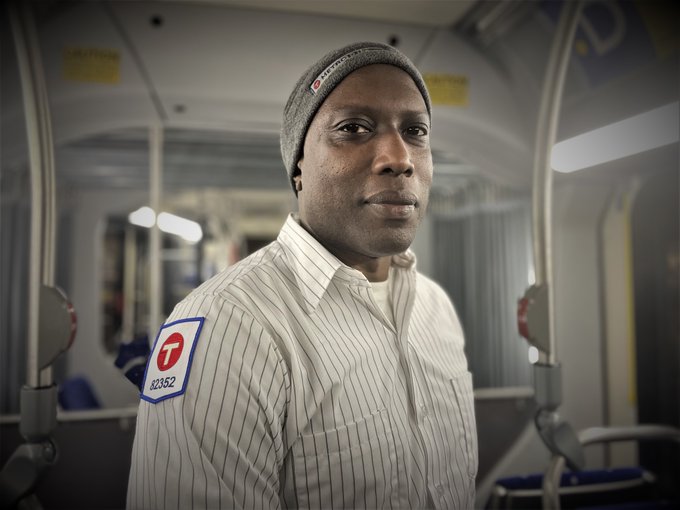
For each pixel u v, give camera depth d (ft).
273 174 11.95
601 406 8.14
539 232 3.76
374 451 2.26
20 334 9.76
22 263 9.75
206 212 17.99
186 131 8.38
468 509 2.78
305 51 6.19
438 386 2.82
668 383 7.29
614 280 8.11
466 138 7.01
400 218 2.29
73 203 12.41
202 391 1.91
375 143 2.31
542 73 6.32
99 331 12.56
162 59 5.91
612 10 5.46
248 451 1.92
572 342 8.13
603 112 6.19
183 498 1.80
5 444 6.72
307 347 2.23
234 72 6.11
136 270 20.36
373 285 2.85
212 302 2.10
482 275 11.41
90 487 6.94
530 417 8.20
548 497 3.61
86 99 5.87
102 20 5.68
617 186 7.75
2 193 9.55
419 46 6.42
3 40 5.39
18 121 5.65
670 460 7.34
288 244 2.62
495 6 5.80
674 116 5.32
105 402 12.34
